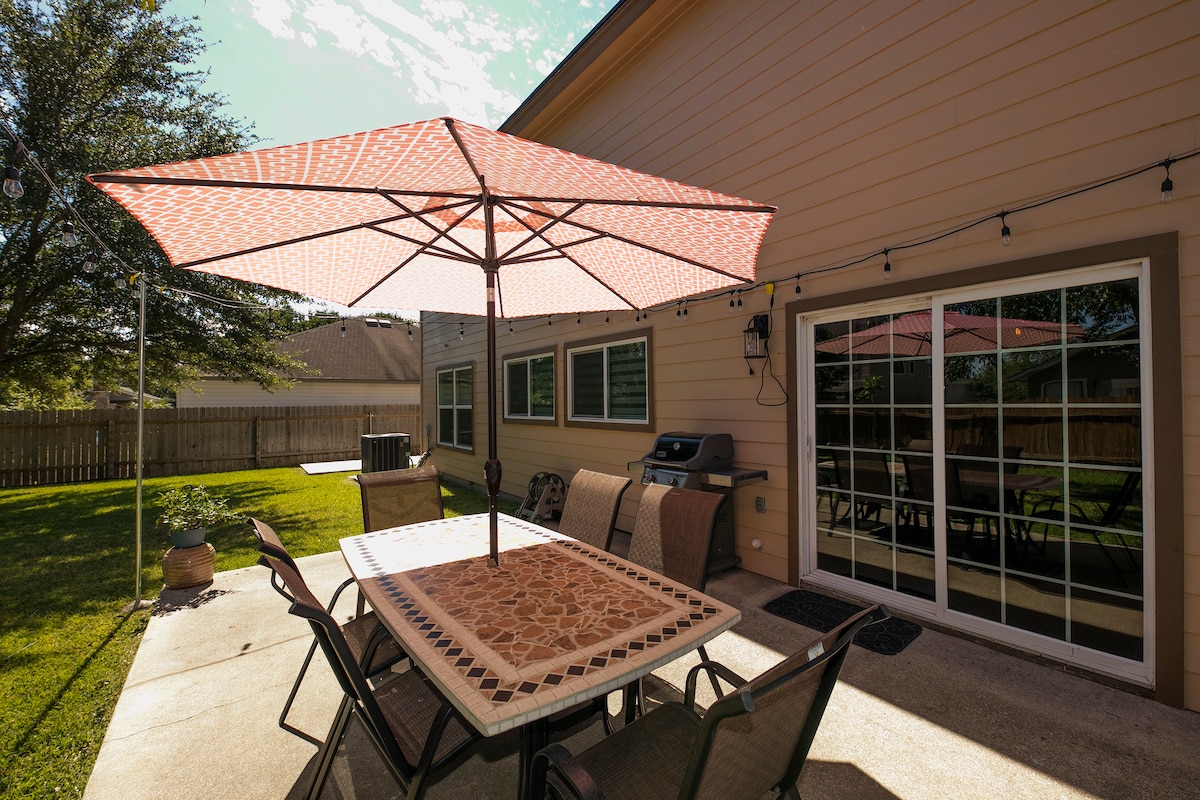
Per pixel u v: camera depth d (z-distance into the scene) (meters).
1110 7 2.58
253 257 2.73
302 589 1.62
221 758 2.21
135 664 2.99
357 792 2.03
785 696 1.13
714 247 2.83
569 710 1.88
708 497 2.52
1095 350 2.69
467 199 2.41
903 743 2.23
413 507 3.61
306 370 14.52
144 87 8.16
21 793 2.01
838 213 3.73
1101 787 1.97
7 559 5.03
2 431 9.48
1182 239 2.40
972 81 3.05
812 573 4.05
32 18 7.09
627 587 2.15
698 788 1.10
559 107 6.43
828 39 3.76
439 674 1.47
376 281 3.40
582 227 2.73
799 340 4.02
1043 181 2.79
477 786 2.09
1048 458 2.85
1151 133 2.47
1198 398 2.37
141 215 2.02
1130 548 2.59
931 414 3.32
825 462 3.95
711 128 4.67
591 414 6.46
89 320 8.46
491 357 2.46
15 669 2.95
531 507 6.89
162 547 5.44
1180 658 2.40
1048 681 2.66
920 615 3.35
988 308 3.06
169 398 15.27
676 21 4.98
